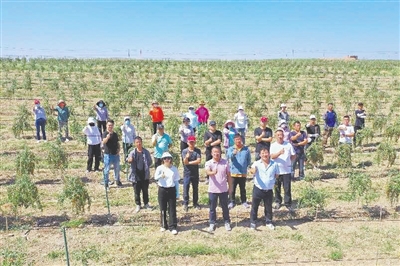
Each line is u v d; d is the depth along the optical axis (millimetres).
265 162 10344
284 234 10273
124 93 31438
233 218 11242
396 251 9477
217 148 10258
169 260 9133
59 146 14266
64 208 11922
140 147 11430
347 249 9570
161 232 10438
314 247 9664
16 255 8812
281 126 13922
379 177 14938
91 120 15070
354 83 41969
